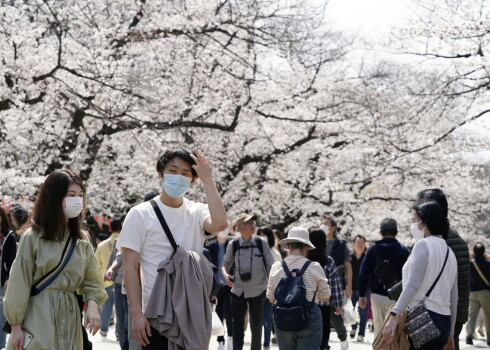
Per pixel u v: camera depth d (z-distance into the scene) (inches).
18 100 643.5
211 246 413.7
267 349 430.0
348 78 1069.1
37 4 700.7
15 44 662.5
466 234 1210.6
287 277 263.3
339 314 348.8
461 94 681.6
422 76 933.2
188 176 169.2
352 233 1098.1
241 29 819.4
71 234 179.6
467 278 265.6
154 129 737.6
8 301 169.8
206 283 165.6
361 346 456.8
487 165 1108.5
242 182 982.4
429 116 826.2
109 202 876.6
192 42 788.6
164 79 800.3
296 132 991.6
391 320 211.5
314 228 326.6
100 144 797.2
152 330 162.9
